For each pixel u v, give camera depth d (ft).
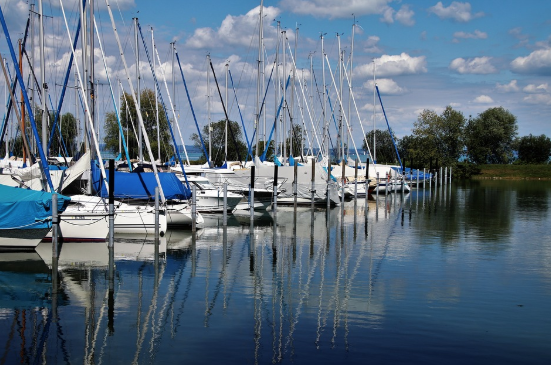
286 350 34.30
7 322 39.60
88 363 32.45
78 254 64.44
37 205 62.28
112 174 59.57
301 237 79.82
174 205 84.38
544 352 34.09
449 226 92.84
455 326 38.73
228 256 64.54
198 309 43.04
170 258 63.00
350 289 49.11
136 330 38.01
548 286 50.24
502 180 268.00
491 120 306.35
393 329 38.19
